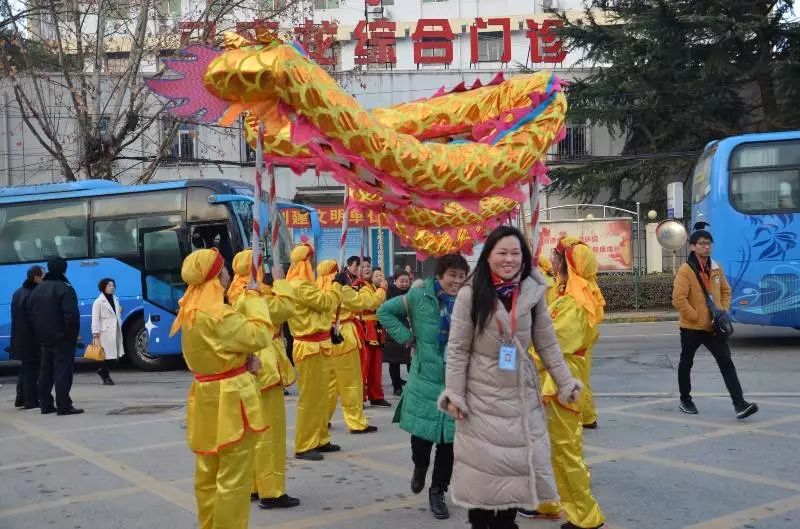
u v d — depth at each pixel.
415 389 4.96
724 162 13.54
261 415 4.13
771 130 23.12
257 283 4.67
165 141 18.38
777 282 13.10
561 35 25.05
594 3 25.62
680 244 18.19
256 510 5.14
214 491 4.16
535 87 5.80
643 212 25.12
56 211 14.21
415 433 4.88
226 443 3.97
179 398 10.35
